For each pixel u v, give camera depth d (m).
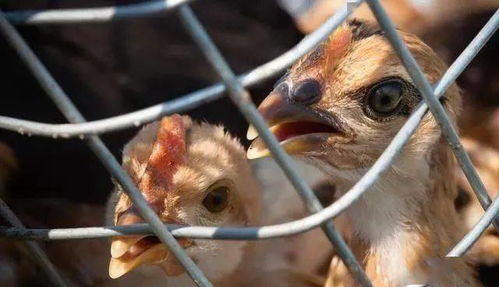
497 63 0.58
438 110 0.34
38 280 0.48
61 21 0.32
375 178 0.34
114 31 0.59
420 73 0.34
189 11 0.31
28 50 0.32
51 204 0.52
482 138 0.57
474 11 0.56
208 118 0.58
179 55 0.60
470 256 0.46
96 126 0.32
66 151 0.54
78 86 0.56
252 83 0.32
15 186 0.52
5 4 0.51
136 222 0.40
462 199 0.50
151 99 0.58
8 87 0.55
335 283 0.45
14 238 0.36
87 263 0.49
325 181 0.50
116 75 0.58
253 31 0.62
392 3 0.57
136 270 0.46
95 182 0.54
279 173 0.52
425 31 0.57
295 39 0.62
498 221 0.37
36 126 0.33
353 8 0.32
